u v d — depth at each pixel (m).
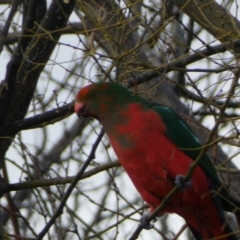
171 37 10.70
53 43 10.94
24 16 11.23
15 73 10.82
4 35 10.84
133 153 10.70
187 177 10.07
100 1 12.11
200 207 10.89
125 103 11.05
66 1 10.56
